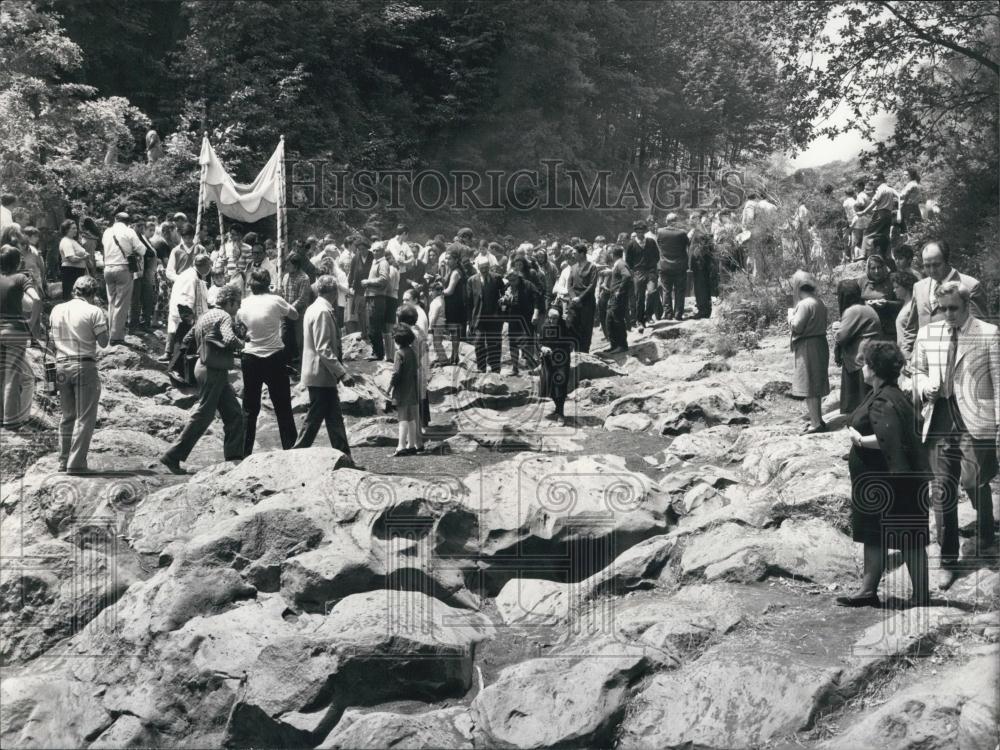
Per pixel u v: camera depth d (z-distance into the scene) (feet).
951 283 26.73
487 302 54.44
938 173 49.75
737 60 101.04
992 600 25.36
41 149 69.41
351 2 110.22
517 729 23.20
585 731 22.88
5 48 69.36
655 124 115.55
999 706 20.84
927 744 20.68
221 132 95.86
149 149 84.17
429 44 123.24
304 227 96.68
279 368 36.35
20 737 24.91
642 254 67.67
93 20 98.58
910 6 50.67
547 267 65.57
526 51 120.57
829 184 62.03
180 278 48.85
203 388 36.60
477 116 120.57
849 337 36.94
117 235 53.42
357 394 48.42
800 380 39.01
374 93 117.39
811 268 60.34
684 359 56.85
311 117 103.65
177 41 102.83
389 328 57.52
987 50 49.06
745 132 97.55
